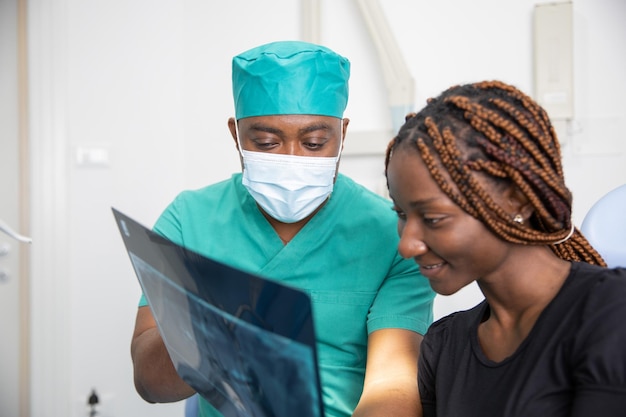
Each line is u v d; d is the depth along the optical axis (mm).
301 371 596
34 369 2443
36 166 2414
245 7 2469
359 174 2326
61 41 2416
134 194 2500
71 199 2451
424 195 666
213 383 797
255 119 1104
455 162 649
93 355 2473
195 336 758
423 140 671
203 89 2529
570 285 686
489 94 708
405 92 2174
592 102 2057
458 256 675
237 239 1233
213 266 634
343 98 1161
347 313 1180
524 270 697
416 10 2227
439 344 835
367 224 1192
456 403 743
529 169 660
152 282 820
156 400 1107
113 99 2473
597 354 608
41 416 2445
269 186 1120
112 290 2473
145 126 2512
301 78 1083
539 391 658
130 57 2490
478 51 2164
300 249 1191
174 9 2539
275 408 668
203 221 1258
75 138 2453
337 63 1127
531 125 681
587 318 643
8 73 2438
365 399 942
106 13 2465
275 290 572
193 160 2553
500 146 663
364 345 1193
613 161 2047
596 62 2051
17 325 2477
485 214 651
